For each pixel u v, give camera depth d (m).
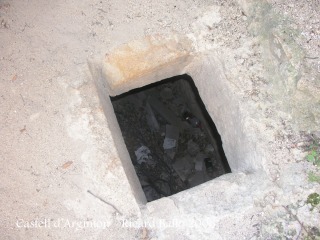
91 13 1.50
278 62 1.35
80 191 1.33
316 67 1.27
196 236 1.25
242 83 1.40
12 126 1.41
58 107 1.40
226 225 1.25
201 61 1.54
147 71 1.53
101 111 1.38
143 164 2.55
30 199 1.35
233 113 1.44
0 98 1.44
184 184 2.49
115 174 1.32
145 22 1.48
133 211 1.29
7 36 1.50
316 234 1.22
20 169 1.37
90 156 1.34
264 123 1.35
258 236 1.24
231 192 1.29
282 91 1.35
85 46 1.46
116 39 1.47
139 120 2.67
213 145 2.48
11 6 1.55
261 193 1.27
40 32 1.50
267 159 1.30
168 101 2.71
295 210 1.25
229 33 1.46
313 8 1.33
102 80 1.53
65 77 1.43
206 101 1.71
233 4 1.48
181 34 1.47
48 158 1.37
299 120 1.33
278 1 1.35
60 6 1.52
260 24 1.41
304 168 1.29
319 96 1.28
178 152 2.59
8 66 1.47
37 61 1.46
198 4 1.49
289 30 1.31
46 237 1.31
